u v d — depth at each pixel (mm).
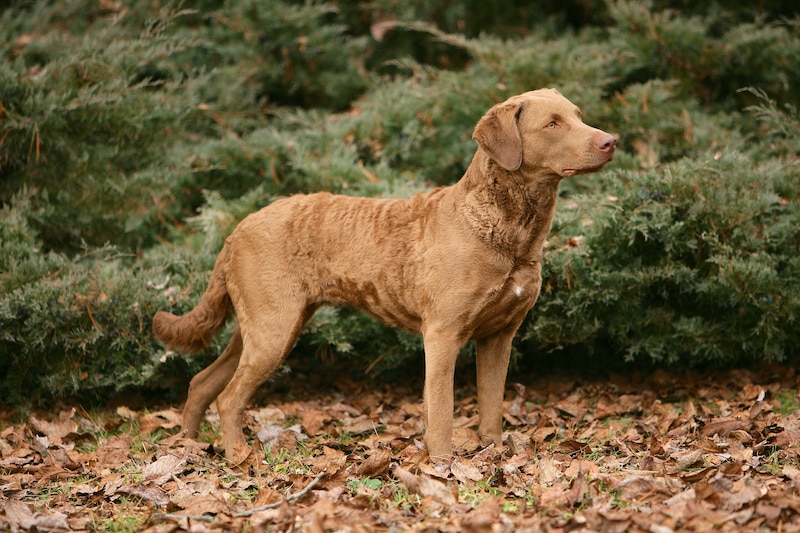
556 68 7988
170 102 7680
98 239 7668
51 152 7262
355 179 7254
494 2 10438
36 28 9594
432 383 4504
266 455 4883
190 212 8078
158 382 6504
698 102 8375
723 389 6219
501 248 4422
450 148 7992
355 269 4828
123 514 3934
